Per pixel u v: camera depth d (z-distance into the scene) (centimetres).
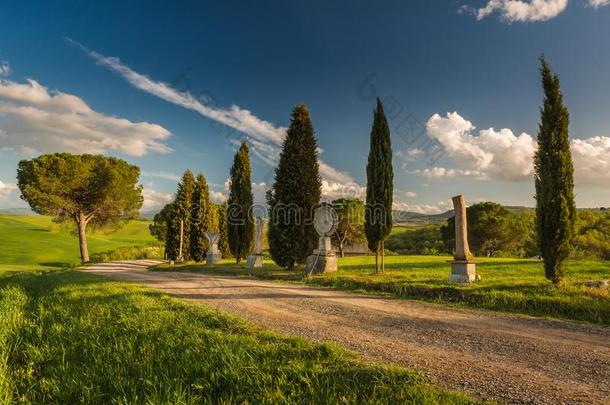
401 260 2494
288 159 2067
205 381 391
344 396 354
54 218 4275
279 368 421
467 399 354
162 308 797
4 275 2262
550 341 591
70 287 1212
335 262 1692
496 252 4588
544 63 1148
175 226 3562
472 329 673
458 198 1227
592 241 3803
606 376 434
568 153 1106
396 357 504
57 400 383
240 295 1098
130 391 380
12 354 540
